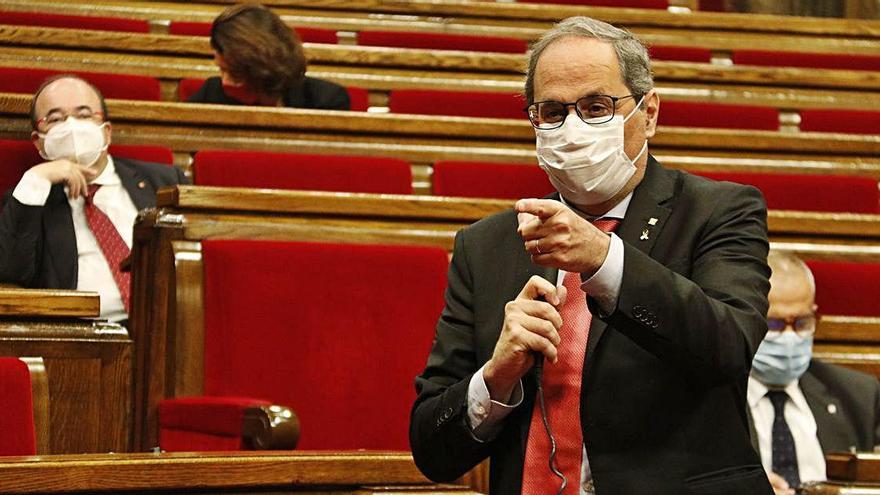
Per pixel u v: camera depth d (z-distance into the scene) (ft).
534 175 13.97
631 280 5.40
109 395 8.76
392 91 18.19
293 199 10.21
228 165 12.62
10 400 7.31
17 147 12.89
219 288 9.62
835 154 16.34
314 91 16.33
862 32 23.21
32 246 11.75
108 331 8.82
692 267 5.95
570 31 6.11
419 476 6.45
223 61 15.49
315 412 9.64
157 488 5.88
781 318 9.70
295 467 6.19
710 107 18.04
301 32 20.35
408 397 9.84
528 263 6.23
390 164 13.09
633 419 5.75
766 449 9.64
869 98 20.04
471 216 10.71
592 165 5.95
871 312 12.14
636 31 22.43
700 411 5.75
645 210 6.10
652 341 5.43
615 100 5.98
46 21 19.01
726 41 22.44
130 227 12.56
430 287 10.05
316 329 9.73
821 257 12.72
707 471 5.68
